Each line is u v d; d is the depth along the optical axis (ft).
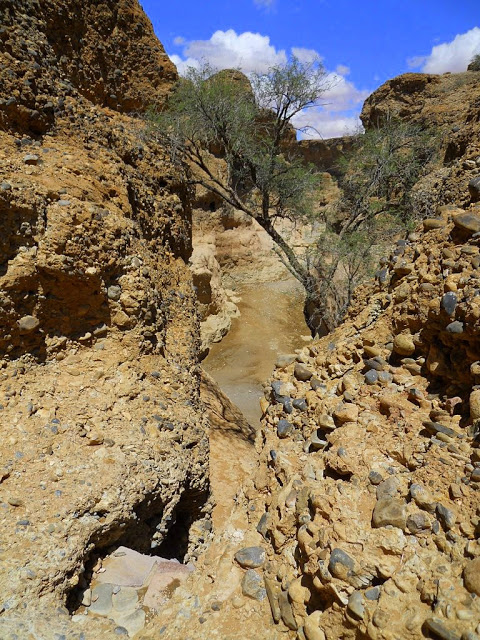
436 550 7.79
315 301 46.42
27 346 15.75
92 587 12.29
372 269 36.22
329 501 9.37
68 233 15.93
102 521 13.05
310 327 60.03
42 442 14.12
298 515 10.15
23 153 16.99
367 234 40.32
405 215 41.09
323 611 8.24
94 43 29.04
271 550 10.38
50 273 15.66
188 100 36.40
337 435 10.92
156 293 19.65
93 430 15.16
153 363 18.65
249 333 60.85
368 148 46.65
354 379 12.58
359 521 8.78
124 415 16.21
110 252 17.30
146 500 14.56
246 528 11.71
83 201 17.16
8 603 10.53
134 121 29.71
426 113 77.36
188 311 23.58
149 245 22.72
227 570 10.41
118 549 13.58
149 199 23.67
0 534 11.72
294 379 15.01
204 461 18.38
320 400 12.87
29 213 15.23
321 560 8.46
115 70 31.32
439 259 12.28
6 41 17.67
